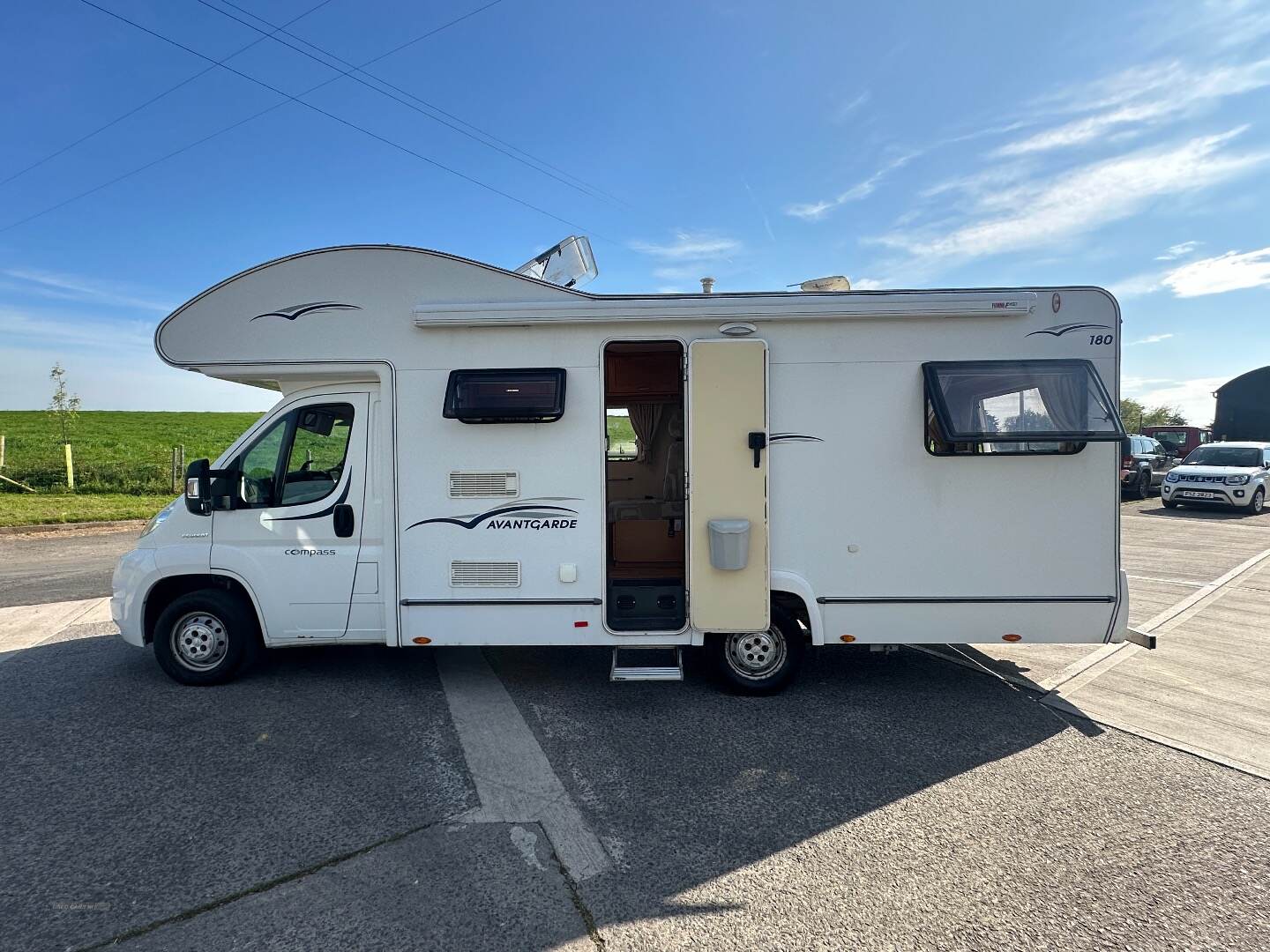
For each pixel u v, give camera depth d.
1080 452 4.47
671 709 4.60
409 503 4.63
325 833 3.18
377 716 4.46
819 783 3.65
